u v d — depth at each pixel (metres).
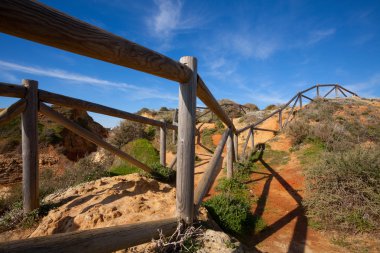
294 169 7.16
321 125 9.59
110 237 1.58
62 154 16.53
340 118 10.85
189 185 2.49
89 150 19.88
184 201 2.48
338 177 4.59
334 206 4.21
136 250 2.35
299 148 8.85
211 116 17.12
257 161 8.51
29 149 4.01
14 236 3.62
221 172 7.55
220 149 3.96
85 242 1.38
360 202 4.12
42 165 14.92
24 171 4.04
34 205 4.12
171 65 1.98
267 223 4.32
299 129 9.65
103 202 3.80
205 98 3.06
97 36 1.22
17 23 0.88
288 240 3.71
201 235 2.56
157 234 2.13
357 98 15.43
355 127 9.86
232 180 6.25
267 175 7.03
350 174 4.42
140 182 4.76
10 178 13.34
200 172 8.07
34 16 0.93
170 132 13.23
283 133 10.70
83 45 1.15
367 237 3.66
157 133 13.48
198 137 12.84
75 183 6.46
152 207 3.47
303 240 3.69
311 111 12.15
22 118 3.96
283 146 9.44
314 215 4.31
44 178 7.83
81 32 1.13
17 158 14.48
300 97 13.41
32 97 3.91
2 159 13.91
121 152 5.07
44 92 4.02
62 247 1.23
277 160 8.33
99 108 4.75
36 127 4.04
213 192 5.91
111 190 4.34
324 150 8.02
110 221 3.14
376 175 4.28
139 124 13.61
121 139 12.35
